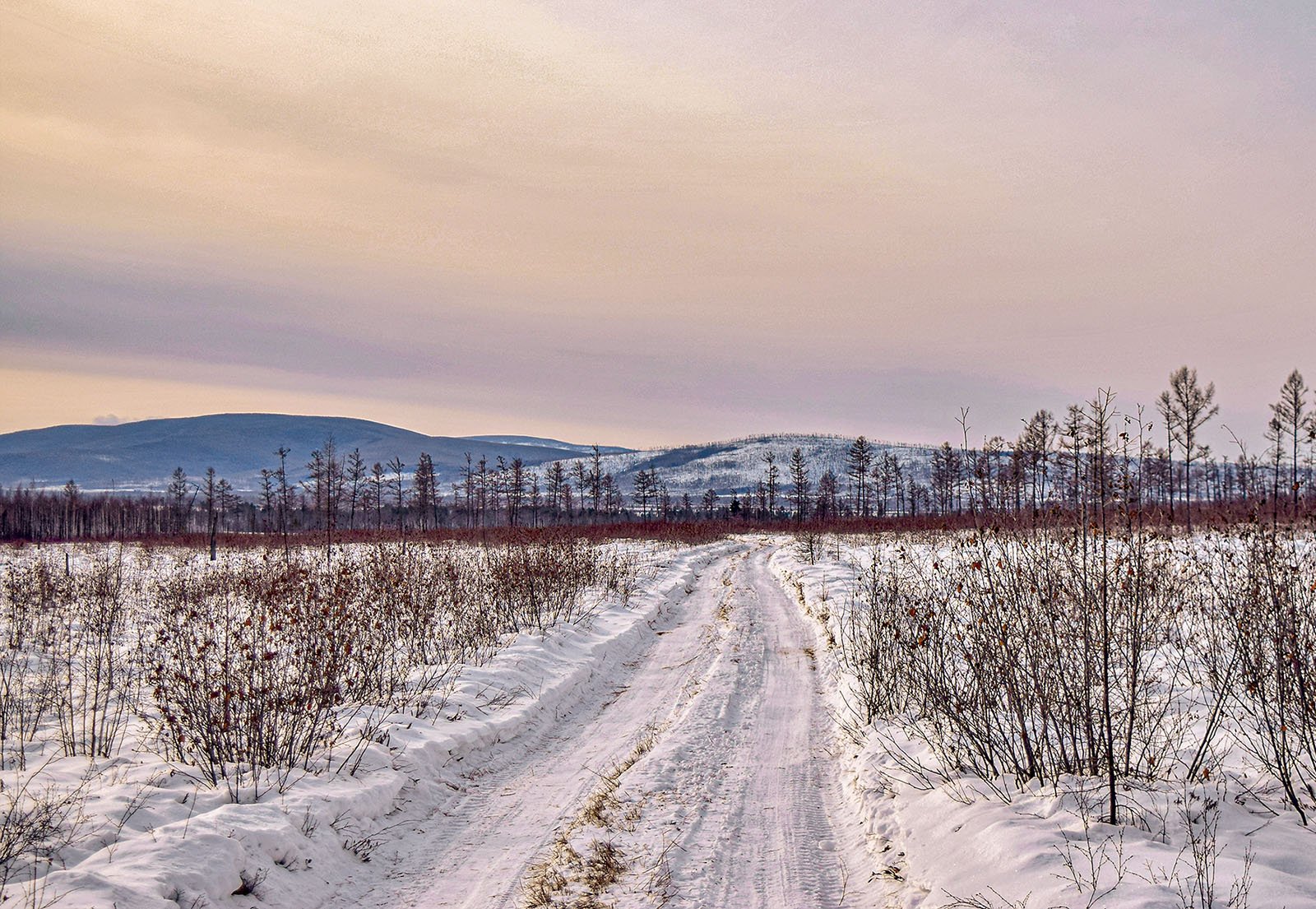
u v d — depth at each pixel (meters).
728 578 28.31
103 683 11.39
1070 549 5.98
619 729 10.27
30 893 4.53
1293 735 5.66
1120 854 4.41
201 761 7.34
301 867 5.78
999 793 5.82
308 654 9.12
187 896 4.90
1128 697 6.17
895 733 8.24
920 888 5.08
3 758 7.73
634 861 5.99
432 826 7.05
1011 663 6.22
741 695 11.42
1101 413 5.51
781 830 6.62
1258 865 4.10
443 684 10.70
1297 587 6.30
